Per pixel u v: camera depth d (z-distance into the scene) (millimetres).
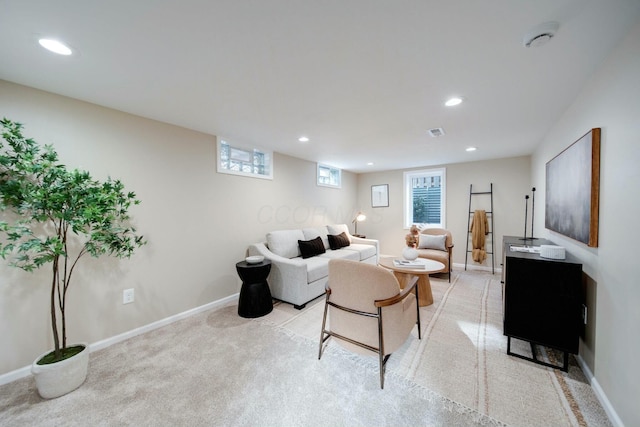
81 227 1749
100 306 2172
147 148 2465
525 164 4266
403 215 5582
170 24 1208
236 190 3320
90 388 1684
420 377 1760
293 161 4277
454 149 3801
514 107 2227
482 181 4652
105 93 1945
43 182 1715
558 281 1793
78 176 1708
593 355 1646
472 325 2510
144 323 2438
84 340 2084
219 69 1625
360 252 4266
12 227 1545
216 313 2861
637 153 1200
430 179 5348
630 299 1251
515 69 1626
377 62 1549
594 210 1591
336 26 1231
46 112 1897
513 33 1280
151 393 1635
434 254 3973
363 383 1708
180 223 2725
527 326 1899
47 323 1919
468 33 1283
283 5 1092
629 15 1154
